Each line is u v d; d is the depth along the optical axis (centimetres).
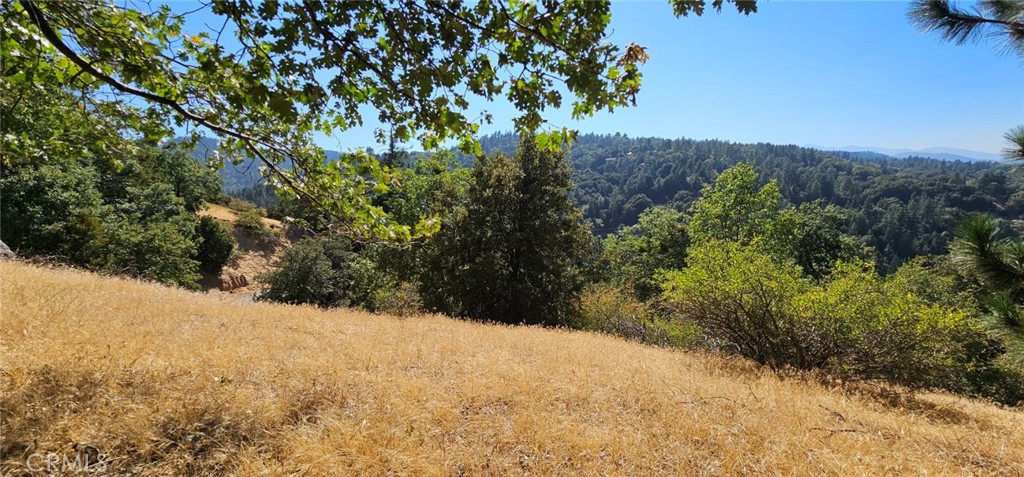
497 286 1973
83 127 453
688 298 934
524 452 384
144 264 2158
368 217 452
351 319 969
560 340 1003
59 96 459
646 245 3095
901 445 448
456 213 2048
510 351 787
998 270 383
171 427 335
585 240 2252
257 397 421
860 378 822
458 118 300
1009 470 411
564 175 2216
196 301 894
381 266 2352
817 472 371
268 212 5603
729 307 892
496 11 265
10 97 498
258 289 3884
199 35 295
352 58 265
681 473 361
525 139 2047
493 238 2066
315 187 418
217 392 407
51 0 260
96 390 362
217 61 250
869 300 799
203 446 326
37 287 685
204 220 3719
